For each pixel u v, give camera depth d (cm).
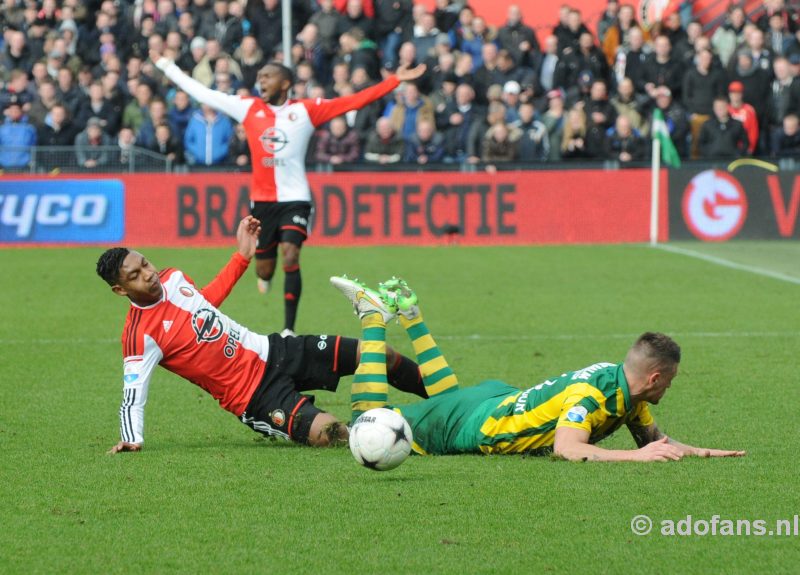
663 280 4784
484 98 6512
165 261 5434
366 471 1884
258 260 3469
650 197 6128
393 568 1430
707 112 6366
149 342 2048
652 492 1730
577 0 7862
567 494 1720
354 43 6631
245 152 6209
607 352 3209
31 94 6606
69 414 2450
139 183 6150
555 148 6234
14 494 1769
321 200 6106
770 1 6956
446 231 6122
